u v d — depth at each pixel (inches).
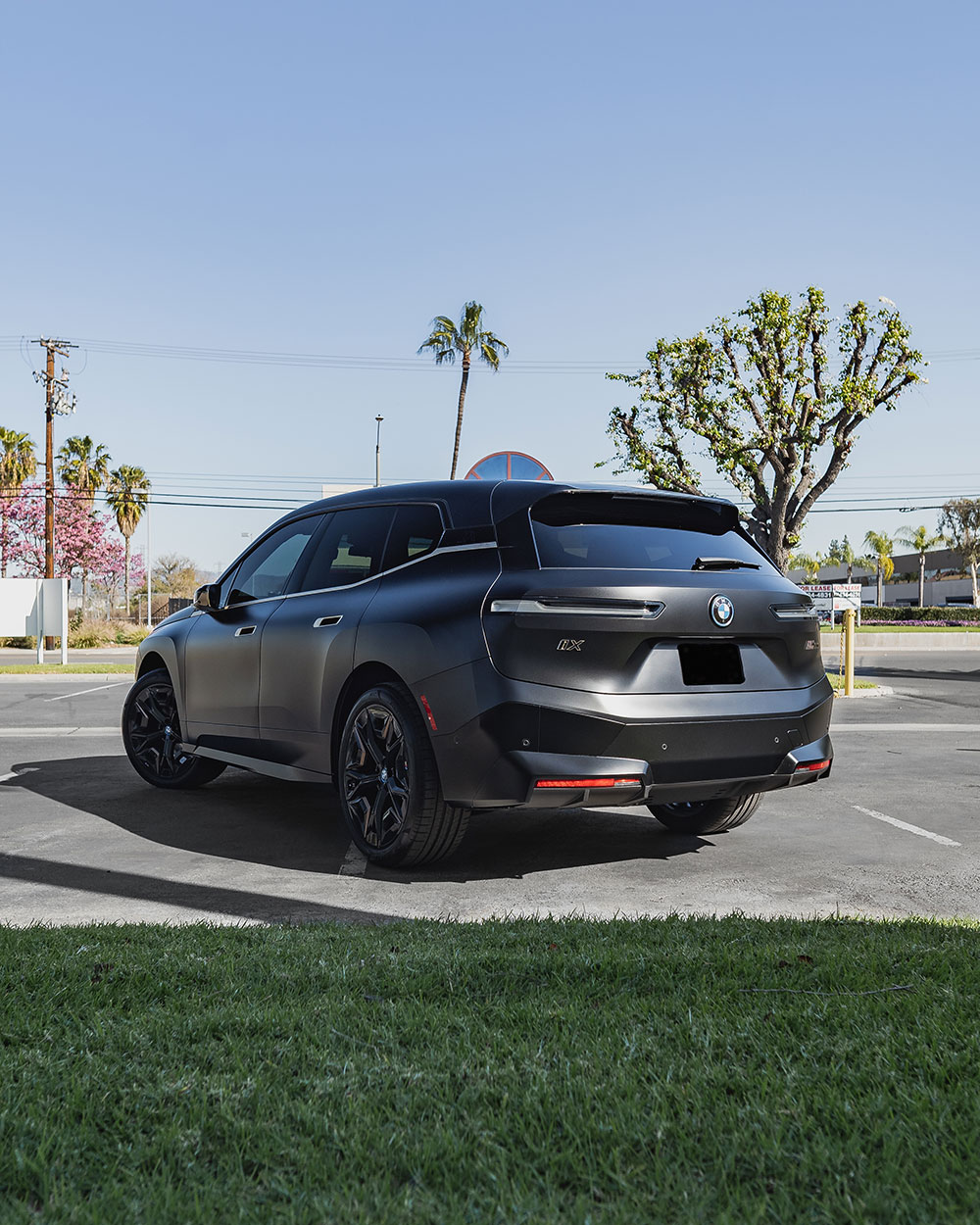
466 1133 87.9
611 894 191.0
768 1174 82.3
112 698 625.0
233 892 190.5
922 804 285.7
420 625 195.8
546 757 180.4
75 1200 78.4
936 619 2447.1
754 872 208.5
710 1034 108.5
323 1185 80.7
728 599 194.4
